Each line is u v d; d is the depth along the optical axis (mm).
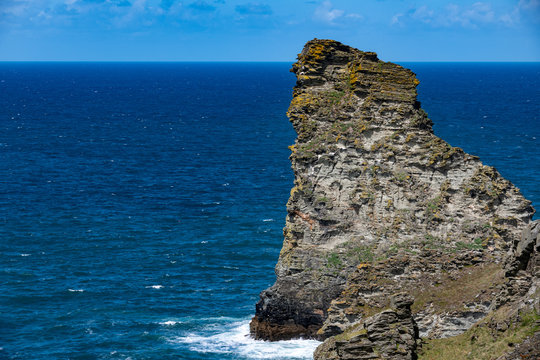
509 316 50844
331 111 72688
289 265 69875
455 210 68812
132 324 75562
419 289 65062
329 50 74688
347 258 68812
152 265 96312
